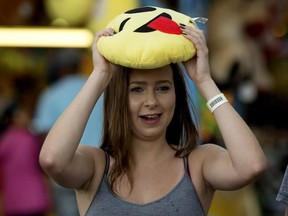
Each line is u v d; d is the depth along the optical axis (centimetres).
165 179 703
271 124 1484
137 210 687
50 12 1376
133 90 699
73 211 1284
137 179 702
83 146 715
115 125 704
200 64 693
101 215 691
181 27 685
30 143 1436
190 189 699
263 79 1388
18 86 1619
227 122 685
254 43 1356
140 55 666
